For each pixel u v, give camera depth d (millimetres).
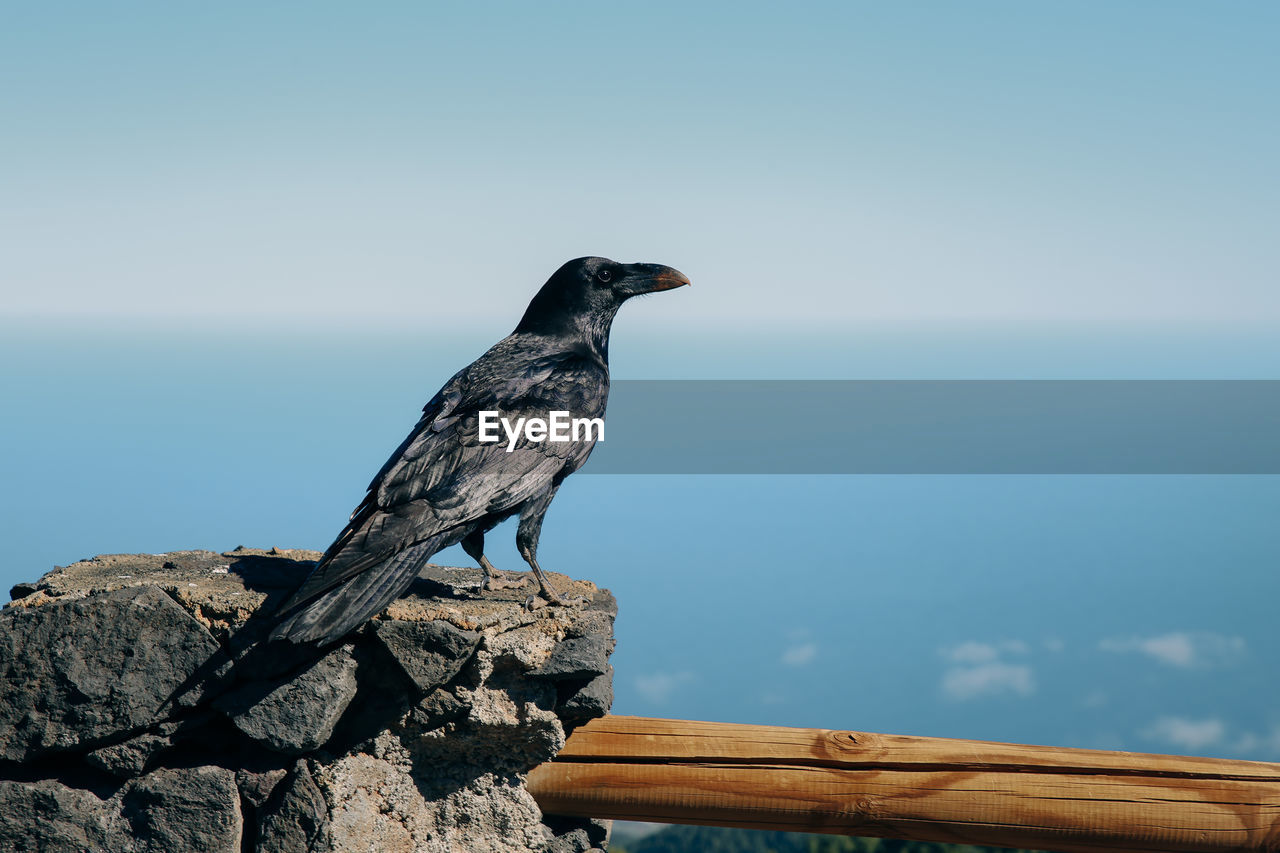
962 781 2863
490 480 2809
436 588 2859
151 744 2738
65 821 2734
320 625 2688
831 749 2879
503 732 2787
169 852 2732
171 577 2814
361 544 2727
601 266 3025
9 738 2734
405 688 2760
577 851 2898
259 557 2910
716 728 2891
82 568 2861
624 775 2881
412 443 2816
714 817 2887
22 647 2734
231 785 2738
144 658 2734
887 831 2883
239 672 2732
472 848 2811
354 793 2752
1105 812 2850
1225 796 2850
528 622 2793
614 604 2875
